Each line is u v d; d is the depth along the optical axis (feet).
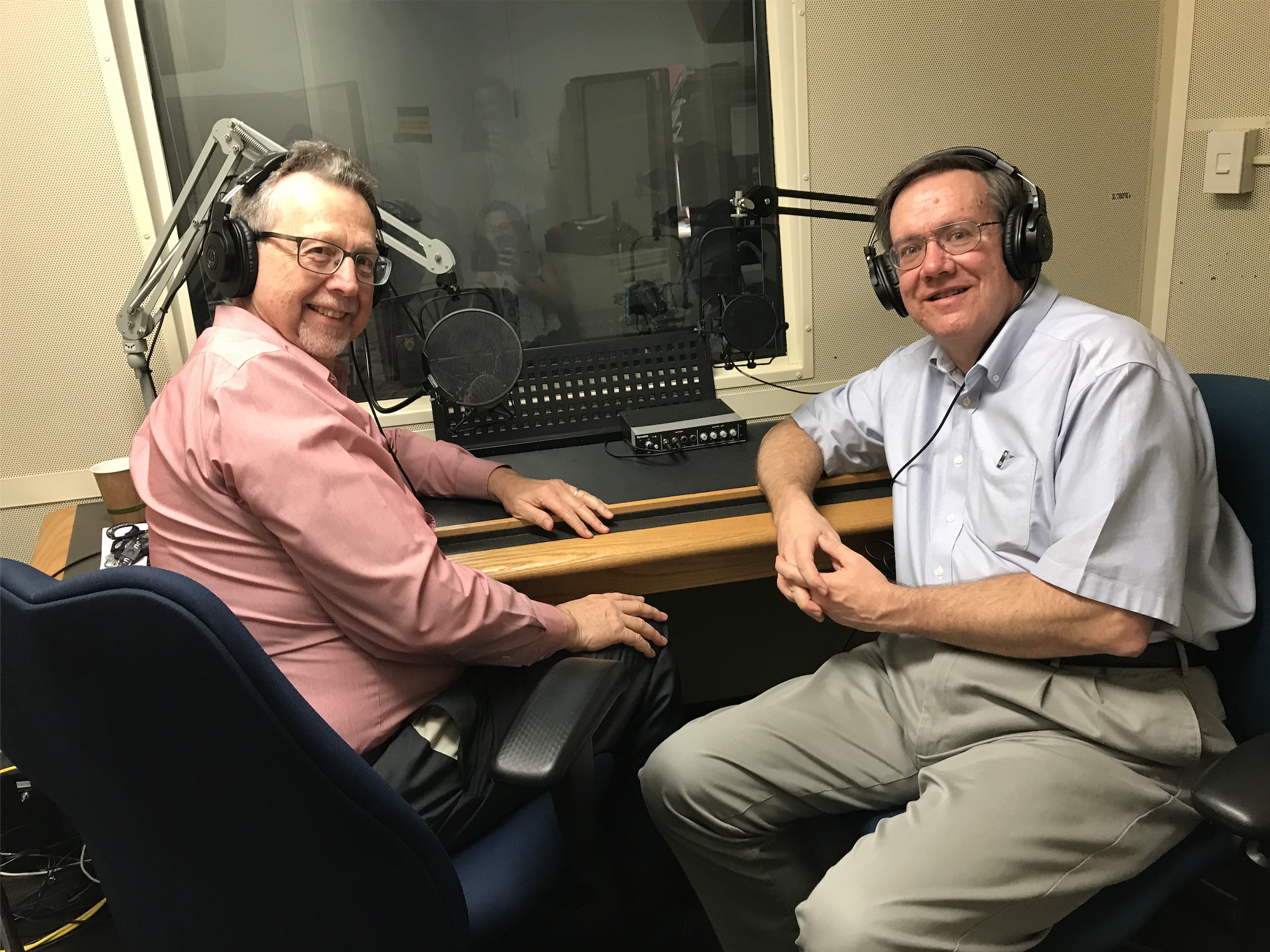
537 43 5.84
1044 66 6.22
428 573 3.57
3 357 5.53
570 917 4.84
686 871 4.30
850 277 6.39
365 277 4.17
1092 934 3.42
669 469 5.19
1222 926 4.33
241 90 5.58
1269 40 5.37
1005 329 3.99
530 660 4.00
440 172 5.93
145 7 5.38
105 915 5.31
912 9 5.98
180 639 2.24
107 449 5.82
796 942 3.86
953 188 3.95
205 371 3.51
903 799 4.13
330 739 2.49
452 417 5.54
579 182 6.12
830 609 4.04
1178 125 6.08
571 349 5.65
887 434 4.62
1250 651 3.69
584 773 3.36
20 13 5.12
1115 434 3.56
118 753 2.52
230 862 2.67
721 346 6.37
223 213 3.90
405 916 2.86
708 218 6.33
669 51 6.01
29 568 2.55
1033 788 3.49
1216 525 3.73
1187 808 3.56
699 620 6.82
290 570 3.55
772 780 4.00
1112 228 6.60
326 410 3.54
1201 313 6.11
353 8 5.59
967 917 3.29
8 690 2.57
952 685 3.90
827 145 6.13
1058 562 3.55
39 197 5.36
